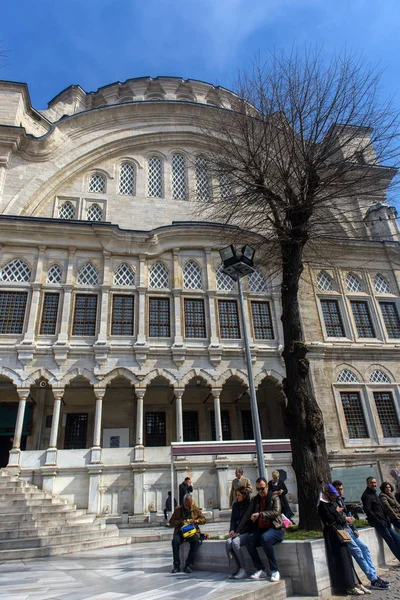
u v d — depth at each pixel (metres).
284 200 13.25
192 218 26.55
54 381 19.19
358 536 7.95
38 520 13.90
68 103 33.59
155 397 24.12
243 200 14.46
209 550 8.30
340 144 13.08
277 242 13.59
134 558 10.48
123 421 23.14
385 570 8.51
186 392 24.34
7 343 19.45
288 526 9.95
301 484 9.95
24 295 20.72
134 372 20.05
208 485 18.45
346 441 20.97
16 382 18.84
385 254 26.67
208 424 24.45
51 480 17.30
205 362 21.11
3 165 24.42
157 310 21.94
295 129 13.49
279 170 12.80
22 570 9.30
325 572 6.96
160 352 20.70
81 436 22.70
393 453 20.88
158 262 23.14
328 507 7.45
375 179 12.97
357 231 27.50
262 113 14.48
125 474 18.19
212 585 6.63
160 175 28.27
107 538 13.59
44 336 20.05
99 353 19.98
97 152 27.36
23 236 21.64
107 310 21.06
